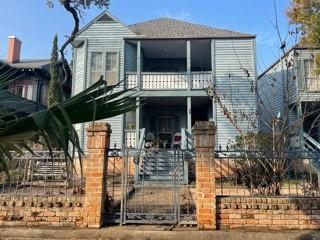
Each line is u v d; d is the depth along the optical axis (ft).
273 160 20.86
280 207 18.48
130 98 8.81
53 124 6.98
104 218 19.17
